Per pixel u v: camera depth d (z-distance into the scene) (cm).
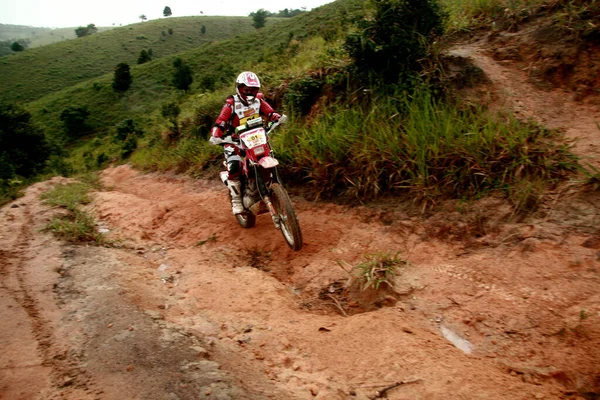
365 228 477
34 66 9269
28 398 250
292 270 441
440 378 259
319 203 560
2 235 548
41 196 779
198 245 530
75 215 649
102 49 10325
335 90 707
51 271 429
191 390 246
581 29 591
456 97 570
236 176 511
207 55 6969
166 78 6669
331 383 263
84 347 297
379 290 373
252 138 455
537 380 264
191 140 1023
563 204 396
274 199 469
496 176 455
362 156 537
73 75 8988
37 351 297
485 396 244
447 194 468
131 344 293
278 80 868
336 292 390
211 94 1223
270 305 369
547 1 679
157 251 529
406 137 516
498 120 511
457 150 479
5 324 332
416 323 327
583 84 558
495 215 417
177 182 880
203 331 332
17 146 2919
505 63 621
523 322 305
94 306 353
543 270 340
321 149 588
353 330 313
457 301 340
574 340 279
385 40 623
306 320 341
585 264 331
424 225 446
